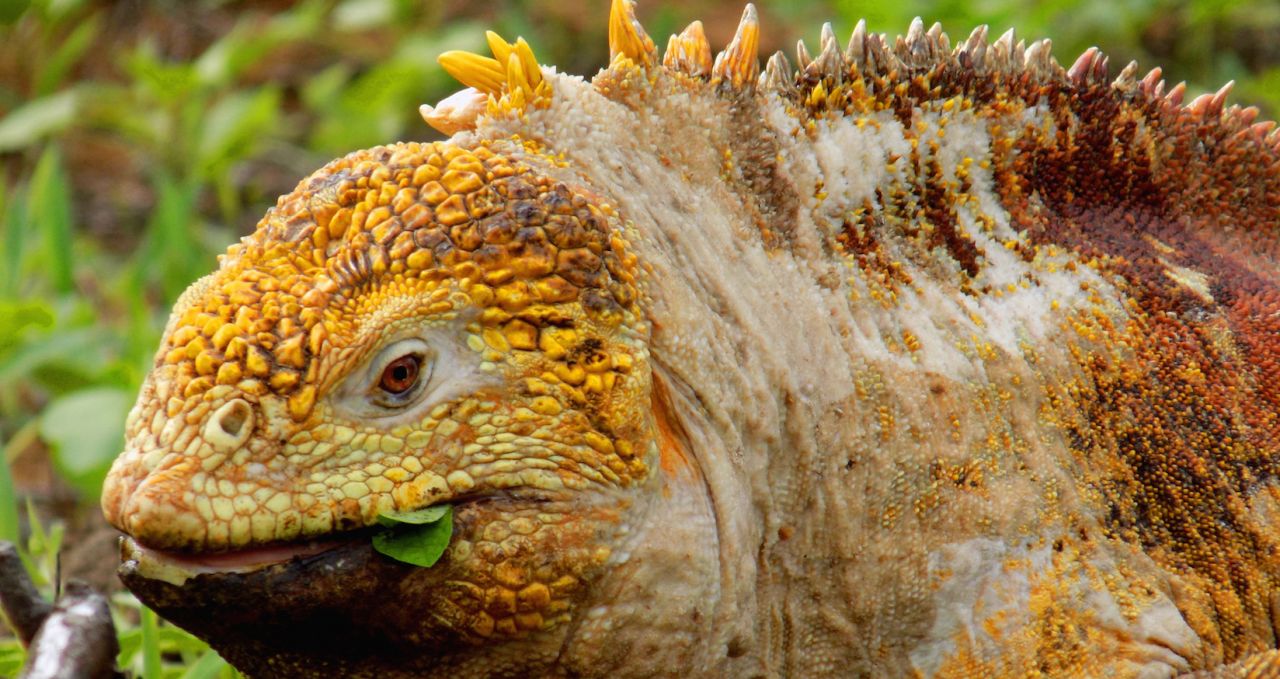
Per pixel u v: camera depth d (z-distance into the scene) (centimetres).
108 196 1412
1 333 959
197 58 1639
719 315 500
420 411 432
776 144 533
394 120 1450
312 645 445
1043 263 575
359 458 427
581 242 448
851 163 543
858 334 529
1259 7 1471
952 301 552
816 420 515
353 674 457
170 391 424
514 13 1480
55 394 996
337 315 430
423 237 437
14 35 1575
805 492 516
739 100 531
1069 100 588
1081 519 552
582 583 449
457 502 436
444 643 446
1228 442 581
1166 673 542
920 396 532
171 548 414
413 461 430
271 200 1409
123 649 647
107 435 895
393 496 426
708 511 479
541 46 1473
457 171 446
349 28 1658
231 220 1341
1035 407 553
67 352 957
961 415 538
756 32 534
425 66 1466
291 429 421
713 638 488
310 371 423
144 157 1455
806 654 530
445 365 436
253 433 419
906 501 530
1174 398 577
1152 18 1419
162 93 1366
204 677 627
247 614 428
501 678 461
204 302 435
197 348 425
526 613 445
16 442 991
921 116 559
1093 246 588
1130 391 570
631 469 451
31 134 1335
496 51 498
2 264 1100
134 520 409
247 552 424
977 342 547
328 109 1465
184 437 418
